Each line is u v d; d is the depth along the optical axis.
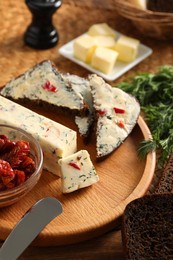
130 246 0.49
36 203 0.51
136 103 0.64
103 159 0.59
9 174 0.51
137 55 0.79
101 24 0.82
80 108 0.62
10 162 0.53
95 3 0.89
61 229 0.51
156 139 0.60
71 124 0.63
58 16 0.86
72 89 0.63
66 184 0.55
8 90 0.64
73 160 0.55
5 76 0.73
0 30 0.82
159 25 0.78
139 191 0.55
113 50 0.78
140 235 0.49
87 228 0.51
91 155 0.60
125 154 0.60
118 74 0.75
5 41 0.80
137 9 0.77
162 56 0.80
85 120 0.62
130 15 0.78
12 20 0.84
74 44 0.77
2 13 0.85
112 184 0.57
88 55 0.77
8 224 0.51
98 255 0.52
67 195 0.55
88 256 0.52
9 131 0.57
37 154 0.55
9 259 0.47
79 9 0.87
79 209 0.54
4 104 0.60
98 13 0.87
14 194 0.51
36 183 0.54
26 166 0.53
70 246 0.52
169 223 0.50
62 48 0.79
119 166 0.59
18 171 0.52
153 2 0.81
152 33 0.81
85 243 0.53
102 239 0.53
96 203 0.54
